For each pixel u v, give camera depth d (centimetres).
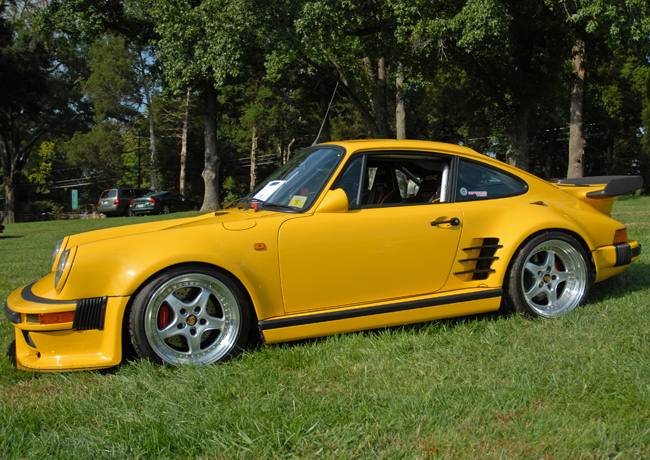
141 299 294
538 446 202
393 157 368
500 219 378
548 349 305
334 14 1667
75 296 292
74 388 280
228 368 297
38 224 2203
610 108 3688
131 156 5428
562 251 389
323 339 341
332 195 337
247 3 1695
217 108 2720
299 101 3303
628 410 229
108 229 347
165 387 274
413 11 1619
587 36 1900
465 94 2389
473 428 217
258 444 212
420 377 275
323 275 331
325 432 219
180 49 1942
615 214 1333
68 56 4300
